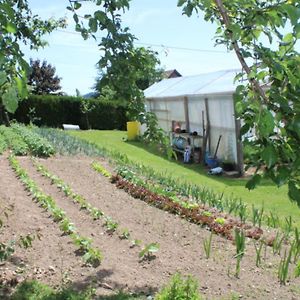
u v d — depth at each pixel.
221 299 4.96
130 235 7.25
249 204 10.37
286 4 2.58
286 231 7.53
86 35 3.40
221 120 15.88
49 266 5.78
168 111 21.73
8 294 4.93
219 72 19.64
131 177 11.82
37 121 32.41
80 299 4.80
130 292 5.11
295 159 2.64
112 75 3.57
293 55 2.76
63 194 10.14
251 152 2.77
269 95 2.69
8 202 8.70
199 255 6.37
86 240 6.46
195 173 15.05
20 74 2.74
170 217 8.38
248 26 2.86
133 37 3.46
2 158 14.26
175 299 4.48
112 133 29.86
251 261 6.16
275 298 5.04
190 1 3.36
